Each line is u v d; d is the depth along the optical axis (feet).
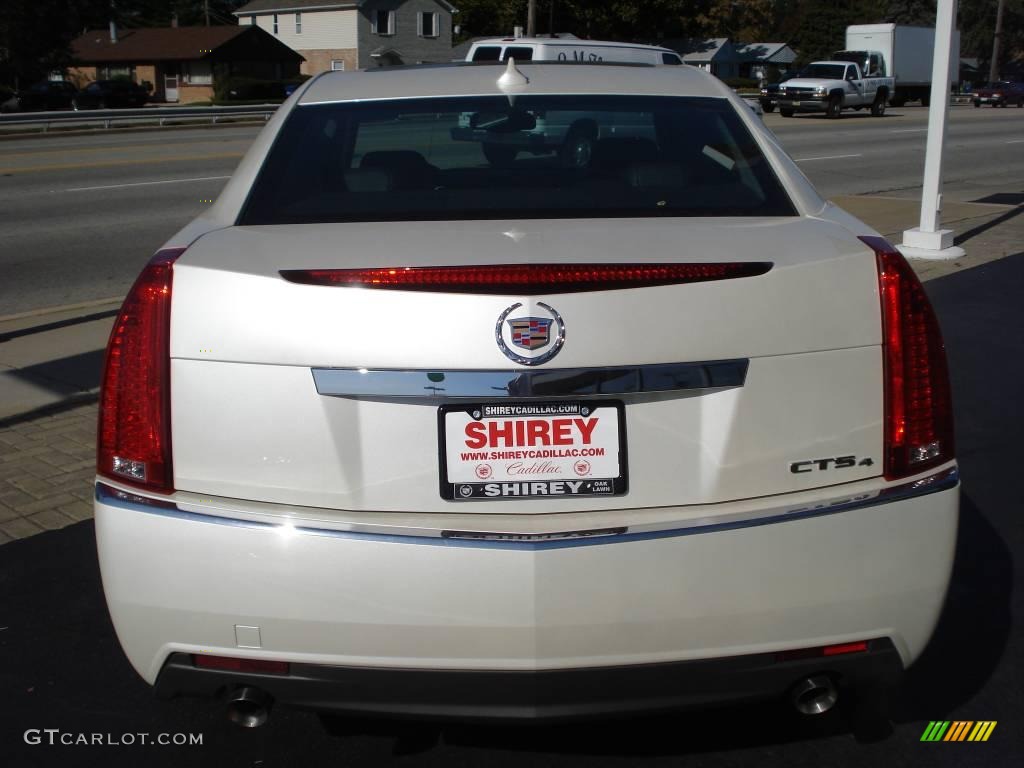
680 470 7.64
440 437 7.53
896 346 7.83
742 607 7.57
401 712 7.76
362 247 7.89
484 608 7.40
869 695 10.12
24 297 29.22
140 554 7.61
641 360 7.43
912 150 78.38
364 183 9.62
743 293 7.56
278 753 9.47
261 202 9.30
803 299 7.67
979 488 15.35
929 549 7.87
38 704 10.21
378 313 7.39
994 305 26.84
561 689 7.57
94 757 9.43
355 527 7.44
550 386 7.37
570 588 7.39
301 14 209.26
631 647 7.54
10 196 50.29
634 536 7.42
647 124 10.47
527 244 7.86
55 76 215.72
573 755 9.36
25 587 12.46
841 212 9.34
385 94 10.96
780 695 7.96
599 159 10.02
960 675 10.59
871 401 7.81
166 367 7.62
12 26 176.76
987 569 12.82
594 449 7.59
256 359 7.51
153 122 106.73
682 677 7.64
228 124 111.45
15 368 21.22
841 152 75.72
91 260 34.83
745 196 9.39
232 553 7.48
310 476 7.55
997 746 9.47
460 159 10.08
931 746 9.47
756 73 242.37
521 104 10.58
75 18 184.75
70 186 54.19
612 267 7.39
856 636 7.82
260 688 7.79
